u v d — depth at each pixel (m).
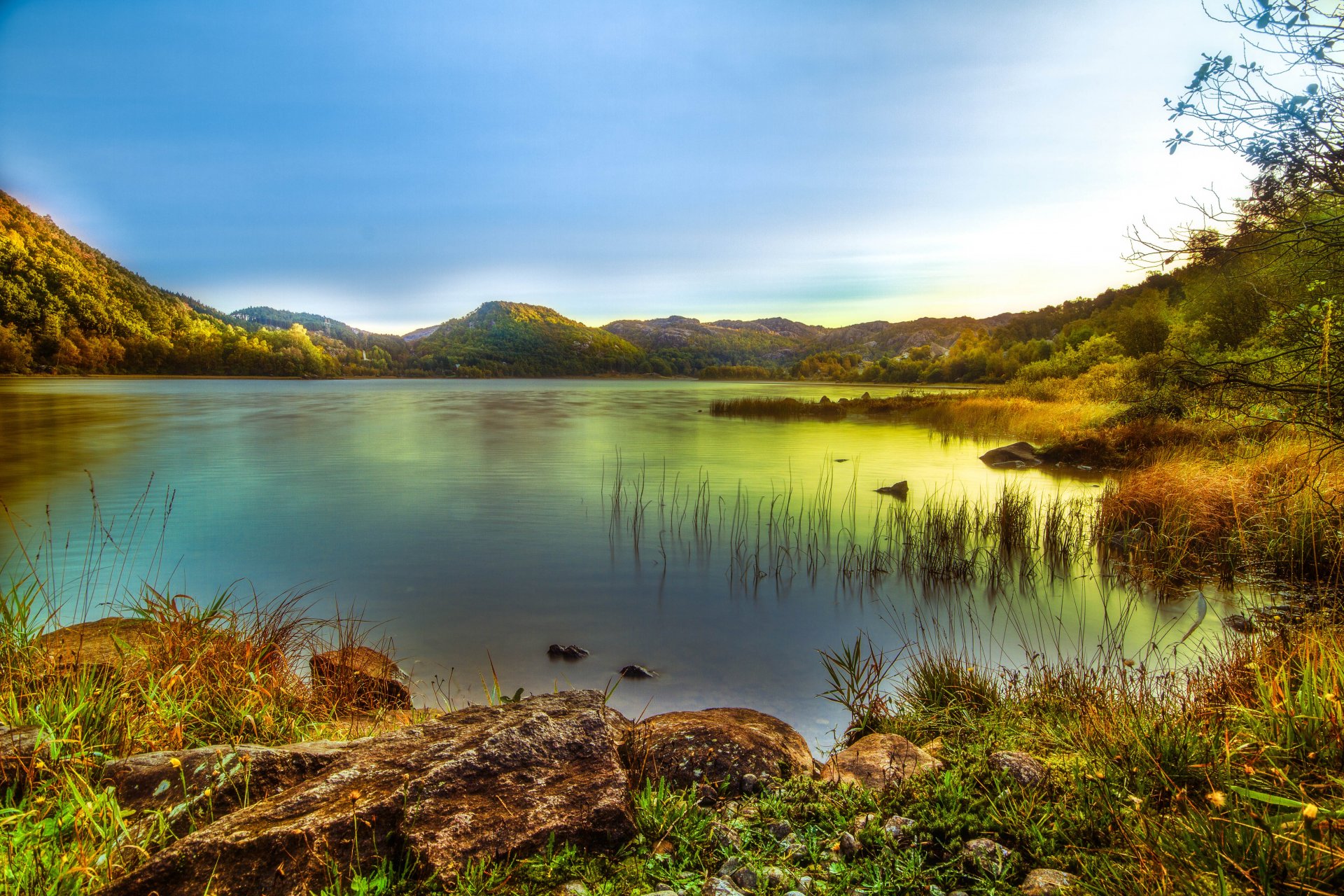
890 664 5.91
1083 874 2.65
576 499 15.32
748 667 6.60
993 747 3.99
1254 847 2.50
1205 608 7.86
